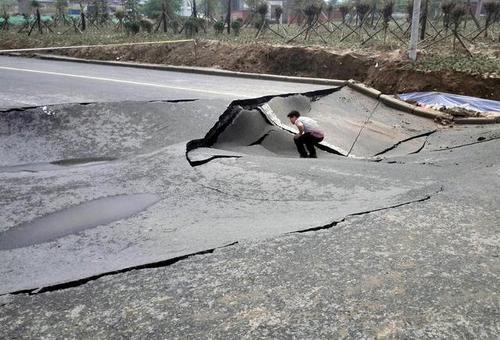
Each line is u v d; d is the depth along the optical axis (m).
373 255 2.98
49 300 2.58
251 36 18.36
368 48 14.22
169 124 7.36
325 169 5.56
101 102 7.80
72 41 18.64
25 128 6.86
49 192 4.75
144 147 6.66
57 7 26.88
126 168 5.48
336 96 10.74
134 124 7.30
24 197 4.61
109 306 2.49
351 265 2.85
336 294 2.52
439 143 8.83
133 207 4.34
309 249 3.10
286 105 9.07
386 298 2.47
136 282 2.75
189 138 6.98
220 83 12.06
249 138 7.79
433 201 4.08
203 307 2.44
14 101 8.14
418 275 2.71
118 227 3.90
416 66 11.84
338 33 18.69
